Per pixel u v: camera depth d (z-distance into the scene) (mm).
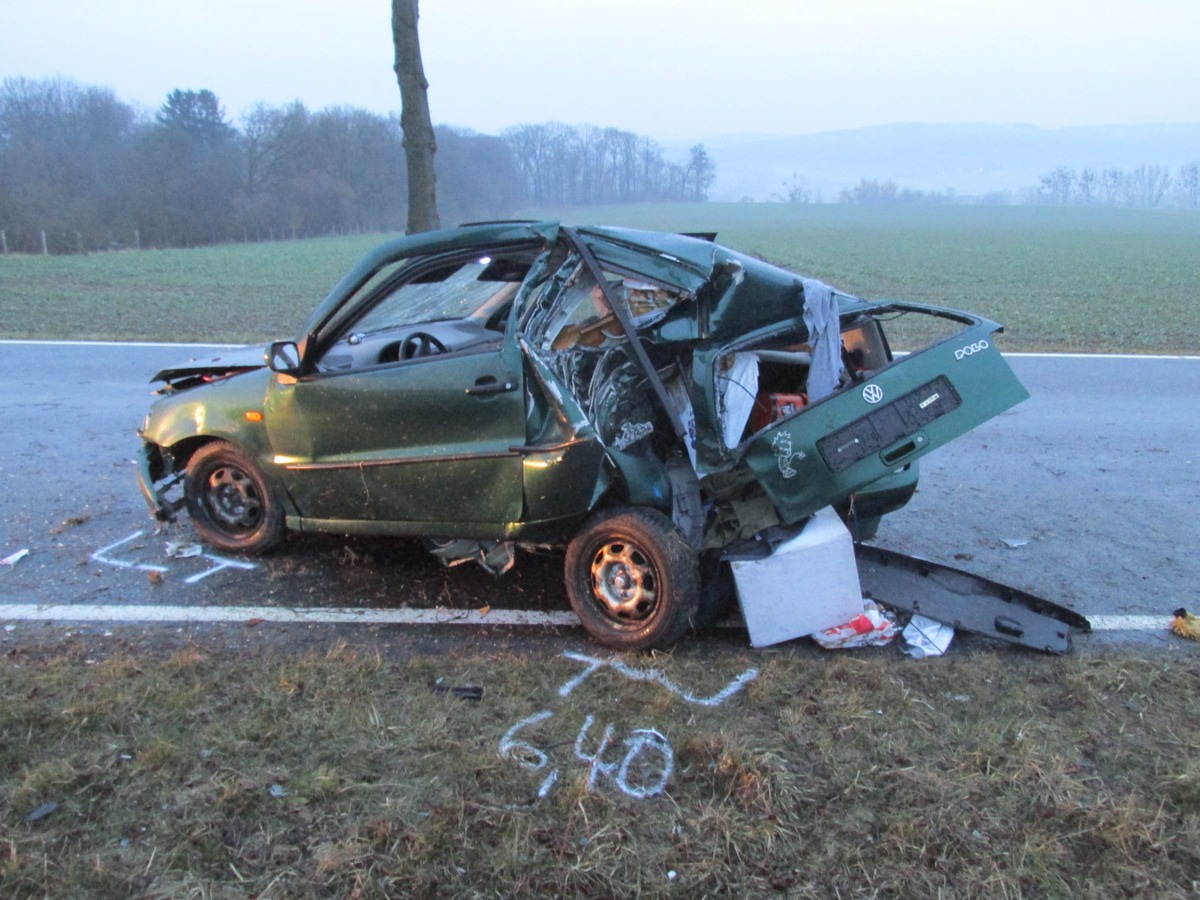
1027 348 12711
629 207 123250
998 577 4984
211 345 11734
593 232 4188
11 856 2641
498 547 4332
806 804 2984
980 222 91188
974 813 2941
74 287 22969
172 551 5031
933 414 3977
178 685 3574
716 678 3775
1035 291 26594
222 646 4016
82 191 58031
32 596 4484
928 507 6062
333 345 4449
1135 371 10648
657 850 2768
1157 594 4789
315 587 4652
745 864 2729
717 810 2928
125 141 66875
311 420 4422
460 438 4129
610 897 2594
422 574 4816
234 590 4602
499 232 4215
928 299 23875
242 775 3033
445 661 3871
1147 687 3732
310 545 5129
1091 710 3559
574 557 4121
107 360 10336
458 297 4816
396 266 4363
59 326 13789
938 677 3801
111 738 3225
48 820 2809
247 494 4895
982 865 2727
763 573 3924
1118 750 3291
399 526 4406
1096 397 9234
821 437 3877
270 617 4316
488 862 2689
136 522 5473
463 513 4207
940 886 2652
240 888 2582
